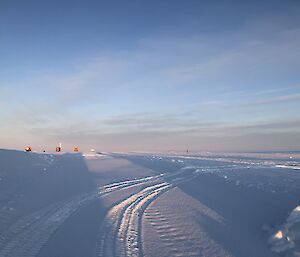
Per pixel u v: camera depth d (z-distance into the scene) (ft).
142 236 37.88
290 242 32.78
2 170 76.02
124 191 72.43
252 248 34.60
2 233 36.65
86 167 127.03
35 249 31.99
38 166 104.78
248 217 47.83
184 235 38.96
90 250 32.09
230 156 291.58
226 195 68.33
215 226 43.24
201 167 144.56
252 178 94.22
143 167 134.92
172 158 226.99
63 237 36.09
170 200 62.39
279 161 210.18
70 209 51.16
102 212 49.75
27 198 56.44
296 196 58.34
